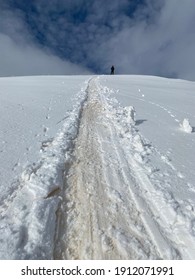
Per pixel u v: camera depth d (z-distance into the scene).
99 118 10.01
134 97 16.81
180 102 16.45
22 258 3.26
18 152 6.04
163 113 11.99
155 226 3.98
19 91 15.16
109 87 21.83
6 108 9.84
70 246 3.58
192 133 8.92
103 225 3.96
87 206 4.41
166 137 8.16
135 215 4.23
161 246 3.59
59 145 6.72
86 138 7.64
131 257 3.42
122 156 6.40
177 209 4.32
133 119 9.79
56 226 3.92
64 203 4.47
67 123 8.79
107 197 4.67
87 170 5.63
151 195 4.75
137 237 3.76
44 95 14.33
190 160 6.41
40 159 5.88
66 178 5.29
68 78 31.98
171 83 34.91
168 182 5.21
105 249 3.52
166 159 6.30
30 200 4.38
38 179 4.95
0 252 3.29
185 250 3.56
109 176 5.40
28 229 3.73
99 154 6.50
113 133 8.16
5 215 4.00
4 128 7.42
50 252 3.44
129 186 5.04
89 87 20.92
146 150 6.82
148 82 33.47
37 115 9.41
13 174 5.09
